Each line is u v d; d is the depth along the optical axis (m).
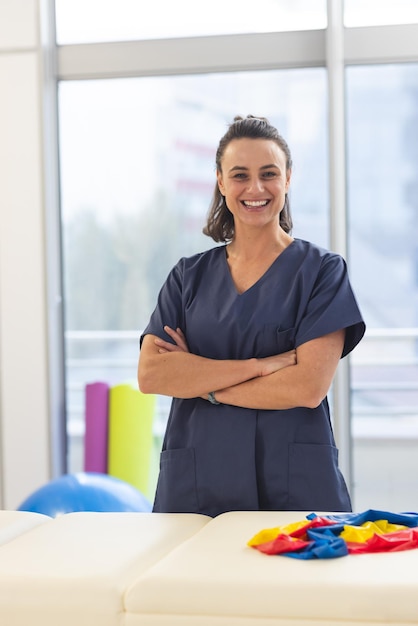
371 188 4.47
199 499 2.42
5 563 1.85
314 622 1.62
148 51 4.31
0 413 4.34
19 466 4.34
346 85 4.21
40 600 1.73
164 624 1.67
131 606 1.70
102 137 4.55
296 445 2.39
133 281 4.65
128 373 4.72
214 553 1.84
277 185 2.45
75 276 4.64
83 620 1.71
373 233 4.51
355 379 4.92
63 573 1.78
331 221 4.06
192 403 2.49
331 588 1.63
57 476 4.37
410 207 4.48
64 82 4.50
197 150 4.53
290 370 2.38
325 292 2.44
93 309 4.67
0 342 4.34
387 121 4.43
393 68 4.39
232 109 4.46
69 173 4.57
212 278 2.55
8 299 4.32
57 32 4.39
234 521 2.11
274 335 2.44
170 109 4.52
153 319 2.60
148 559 1.89
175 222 4.60
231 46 4.26
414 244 4.51
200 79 4.47
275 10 4.24
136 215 4.60
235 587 1.66
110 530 2.11
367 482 5.07
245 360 2.42
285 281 2.47
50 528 2.14
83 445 4.78
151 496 4.57
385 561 1.77
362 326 2.44
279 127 4.39
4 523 2.24
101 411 4.49
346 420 4.14
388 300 4.59
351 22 4.11
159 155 4.56
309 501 2.38
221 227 2.60
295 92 4.37
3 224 4.32
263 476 2.40
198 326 2.50
